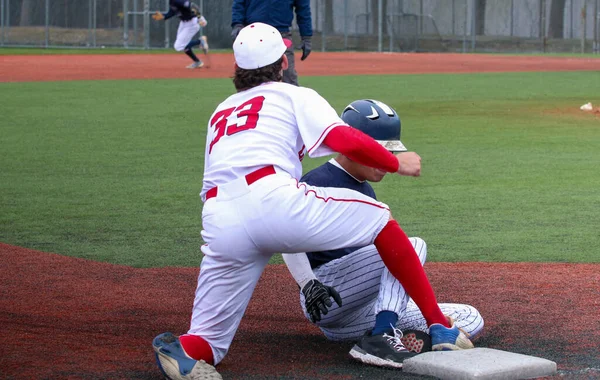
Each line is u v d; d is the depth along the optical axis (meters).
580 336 7.66
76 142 20.52
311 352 7.31
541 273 9.99
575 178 16.03
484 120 24.81
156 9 70.12
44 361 6.97
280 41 6.82
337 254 7.19
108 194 14.75
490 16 81.69
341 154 6.81
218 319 6.58
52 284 9.64
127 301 9.00
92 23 70.44
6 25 68.94
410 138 21.19
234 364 6.95
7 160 18.02
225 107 6.82
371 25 76.88
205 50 47.81
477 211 13.37
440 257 10.77
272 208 6.20
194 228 12.47
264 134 6.42
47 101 29.78
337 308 7.19
